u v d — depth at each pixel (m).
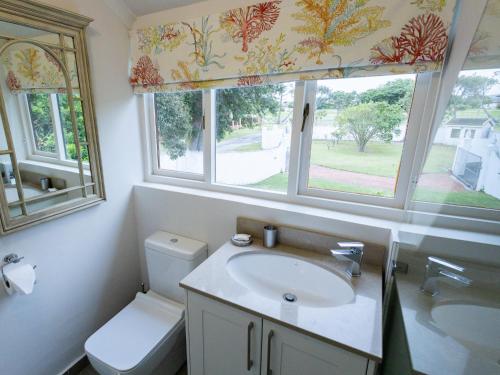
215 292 1.06
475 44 0.81
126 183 1.81
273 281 1.34
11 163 1.16
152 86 1.69
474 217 0.82
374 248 1.24
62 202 1.40
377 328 0.89
